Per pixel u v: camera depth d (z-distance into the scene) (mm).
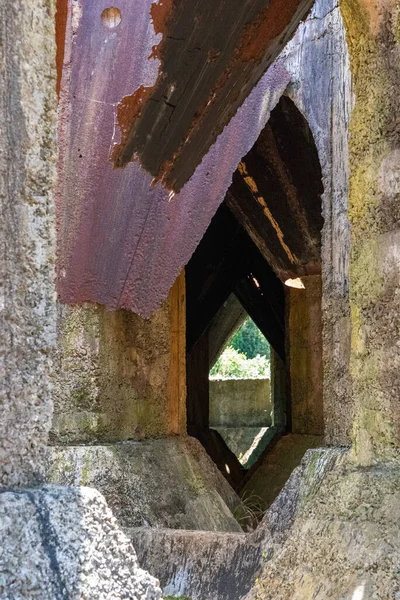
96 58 4789
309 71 6566
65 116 4863
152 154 4953
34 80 1695
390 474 2533
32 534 1471
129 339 5754
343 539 2484
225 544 3867
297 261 8633
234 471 12305
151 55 4676
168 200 5141
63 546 1494
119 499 4988
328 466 3738
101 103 4816
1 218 1596
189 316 10727
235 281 10641
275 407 12945
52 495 1545
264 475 9000
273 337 11352
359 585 2297
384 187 2775
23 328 1616
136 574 1599
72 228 4992
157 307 5270
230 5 4277
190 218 5223
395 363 2662
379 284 2754
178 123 4859
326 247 6094
